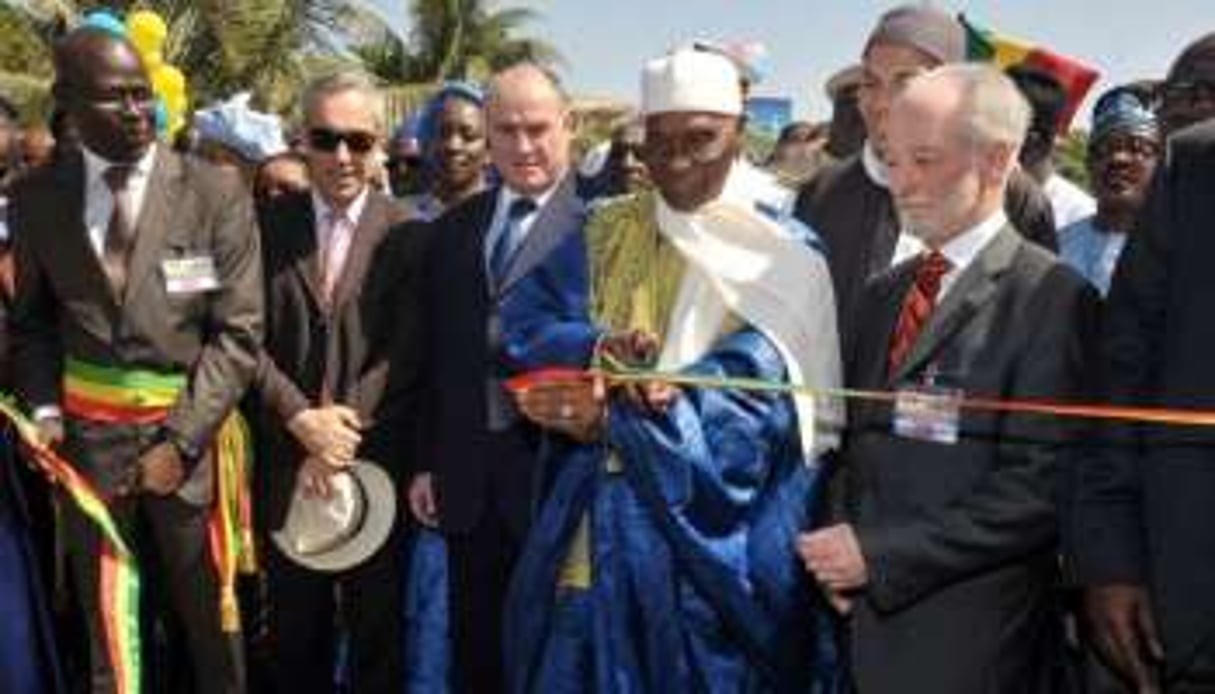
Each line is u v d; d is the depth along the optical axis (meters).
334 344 4.63
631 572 3.49
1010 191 4.29
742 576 3.44
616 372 3.50
